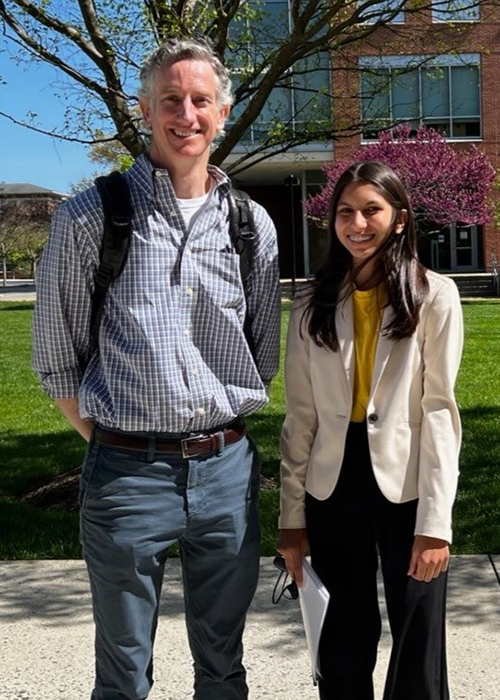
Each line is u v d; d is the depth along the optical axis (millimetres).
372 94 7293
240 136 6520
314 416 2799
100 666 2705
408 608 2680
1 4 6098
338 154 29891
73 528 5500
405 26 7344
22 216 50000
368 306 2684
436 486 2586
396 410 2646
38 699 3428
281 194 36562
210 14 5992
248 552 2740
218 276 2625
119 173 2641
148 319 2533
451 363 2611
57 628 4059
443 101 30969
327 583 2801
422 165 27766
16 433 8781
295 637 3914
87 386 2607
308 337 2748
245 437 2775
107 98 6355
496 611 4148
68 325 2607
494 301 26812
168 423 2537
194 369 2572
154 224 2564
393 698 2719
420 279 2629
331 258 2752
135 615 2629
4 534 5414
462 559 4875
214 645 2793
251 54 6840
